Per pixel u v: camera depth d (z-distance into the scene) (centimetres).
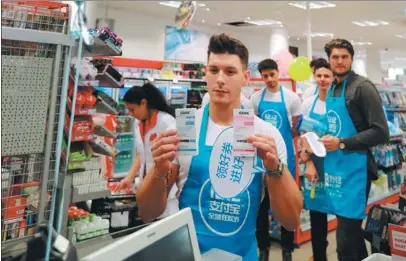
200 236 110
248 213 110
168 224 79
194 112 104
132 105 239
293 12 798
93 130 222
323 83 195
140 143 272
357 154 171
